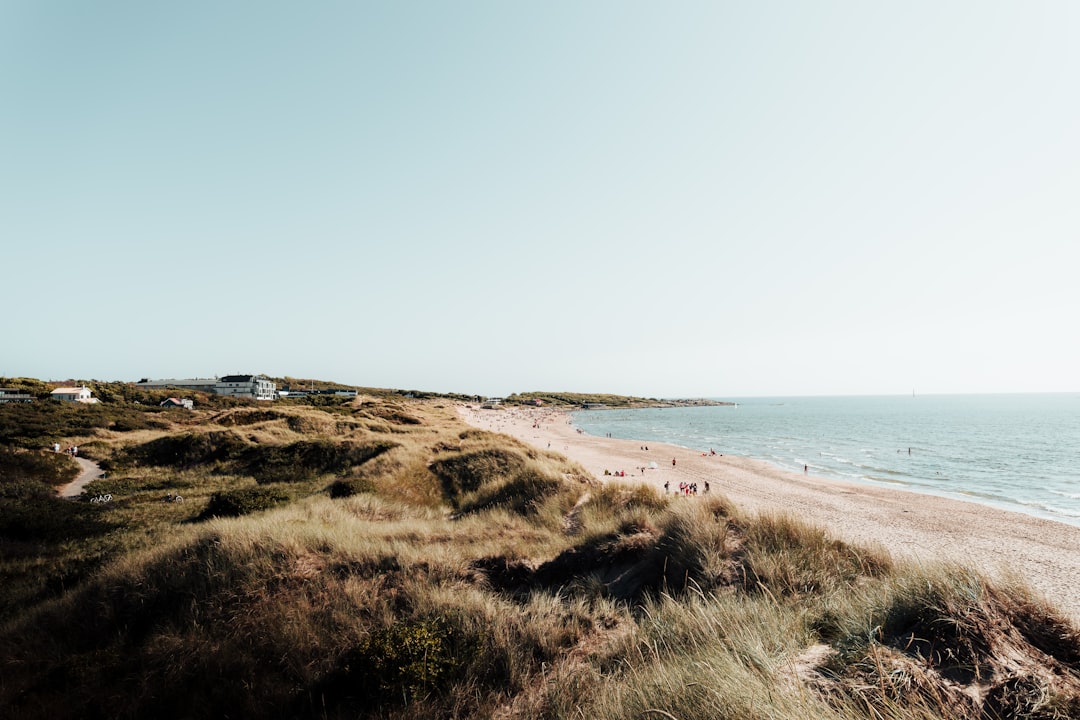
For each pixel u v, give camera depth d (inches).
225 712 210.1
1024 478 1699.1
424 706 201.2
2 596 356.5
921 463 2092.8
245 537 332.8
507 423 4699.8
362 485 708.7
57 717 208.8
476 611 263.7
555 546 387.5
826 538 331.9
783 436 3607.3
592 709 162.1
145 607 287.0
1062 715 109.9
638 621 258.5
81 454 1106.1
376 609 269.1
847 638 160.1
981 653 137.8
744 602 239.5
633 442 3053.6
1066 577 680.4
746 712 116.4
